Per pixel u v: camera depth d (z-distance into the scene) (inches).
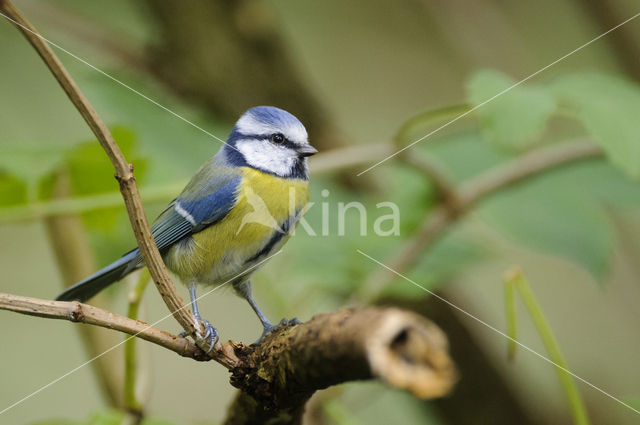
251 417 185.9
